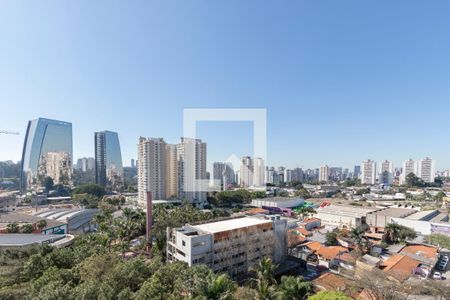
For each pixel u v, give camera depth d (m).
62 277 31.70
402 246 69.25
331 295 27.41
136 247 68.44
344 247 66.56
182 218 78.69
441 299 35.91
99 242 57.91
